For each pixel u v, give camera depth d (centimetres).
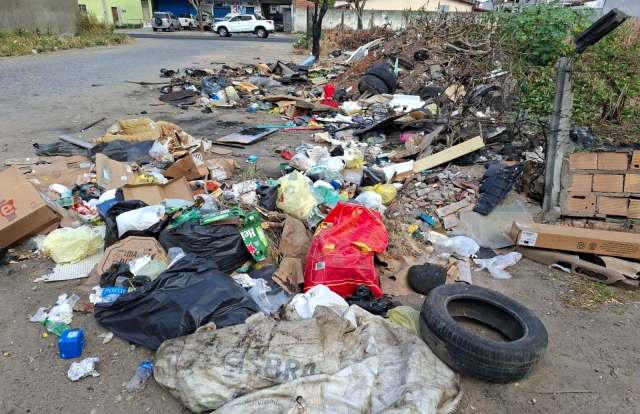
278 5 4453
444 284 360
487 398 274
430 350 286
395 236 443
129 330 309
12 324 323
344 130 900
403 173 628
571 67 459
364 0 2847
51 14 2300
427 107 970
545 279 411
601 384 290
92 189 528
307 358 258
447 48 1345
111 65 1630
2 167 616
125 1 4316
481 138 664
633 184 465
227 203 495
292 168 629
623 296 386
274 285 364
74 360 292
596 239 418
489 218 498
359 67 1441
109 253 375
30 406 257
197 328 291
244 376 251
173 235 378
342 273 350
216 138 845
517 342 276
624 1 1975
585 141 610
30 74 1362
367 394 242
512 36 1333
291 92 1264
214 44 2575
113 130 754
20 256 403
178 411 258
